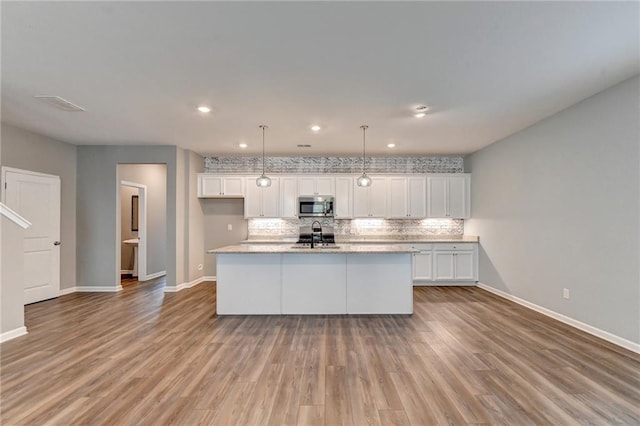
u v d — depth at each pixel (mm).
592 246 3490
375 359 2932
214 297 5324
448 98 3510
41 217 5031
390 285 4375
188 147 5906
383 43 2434
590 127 3496
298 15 2098
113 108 3805
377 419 2057
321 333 3627
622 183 3137
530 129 4535
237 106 3744
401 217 6512
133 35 2316
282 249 4410
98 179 5750
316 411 2145
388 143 5543
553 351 3076
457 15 2102
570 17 2117
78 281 5750
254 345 3271
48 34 2295
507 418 2059
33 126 4562
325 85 3172
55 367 2775
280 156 6746
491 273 5664
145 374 2650
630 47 2488
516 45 2459
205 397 2311
